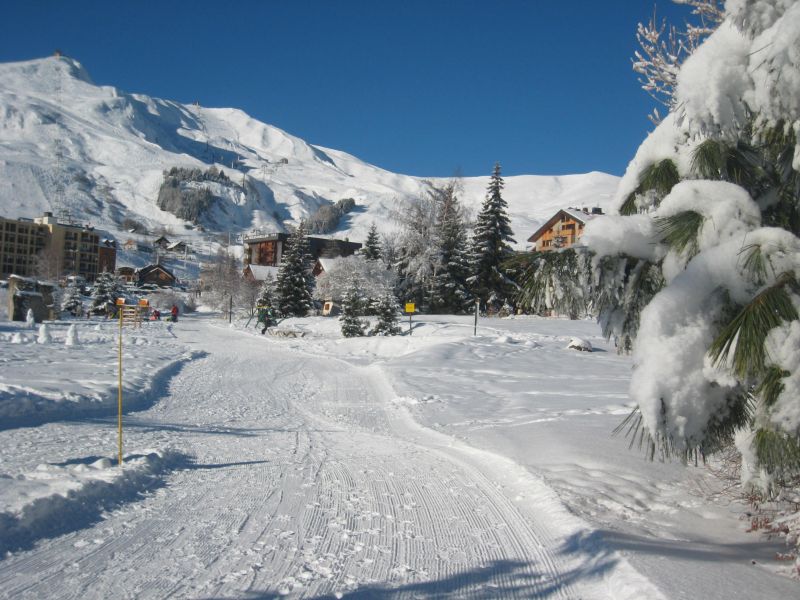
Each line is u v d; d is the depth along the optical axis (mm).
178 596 3975
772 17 4172
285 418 13422
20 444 8422
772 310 3691
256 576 4336
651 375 4098
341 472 7875
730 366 3912
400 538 5285
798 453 3861
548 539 5340
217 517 5707
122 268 124125
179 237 198500
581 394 15750
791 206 4777
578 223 65312
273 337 42250
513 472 7824
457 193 59125
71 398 12414
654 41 7492
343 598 4031
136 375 17547
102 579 4211
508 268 5180
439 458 8984
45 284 52188
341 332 40781
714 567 4453
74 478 6406
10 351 22578
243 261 127188
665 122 5312
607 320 5242
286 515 5840
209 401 15367
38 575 4250
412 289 59469
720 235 4324
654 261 4797
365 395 17422
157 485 6859
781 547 5117
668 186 5066
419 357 25422
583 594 4238
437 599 4094
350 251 116812
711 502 6402
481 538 5352
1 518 4945
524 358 25422
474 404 14680
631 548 4793
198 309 92312
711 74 4398
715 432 4285
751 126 4691
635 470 7668
